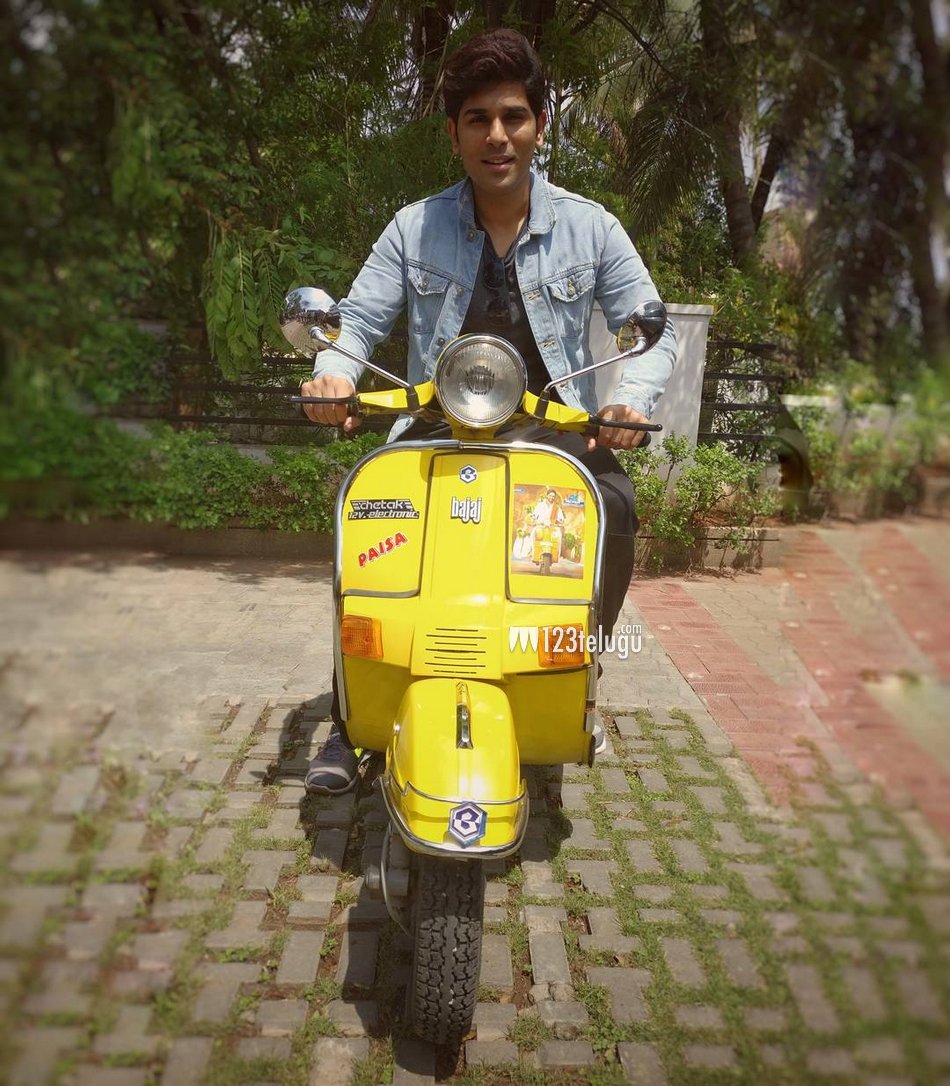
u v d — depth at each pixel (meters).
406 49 5.52
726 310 2.52
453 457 1.82
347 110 4.70
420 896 1.52
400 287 2.30
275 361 2.64
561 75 5.43
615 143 5.63
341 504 1.85
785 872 1.29
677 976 1.74
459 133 2.05
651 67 2.95
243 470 3.19
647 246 3.42
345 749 2.39
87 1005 1.07
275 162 2.63
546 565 1.76
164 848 1.36
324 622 3.75
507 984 1.79
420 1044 1.64
